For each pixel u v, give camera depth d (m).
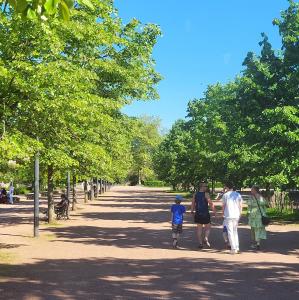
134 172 117.69
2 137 11.04
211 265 11.53
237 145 29.19
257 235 14.45
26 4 3.57
